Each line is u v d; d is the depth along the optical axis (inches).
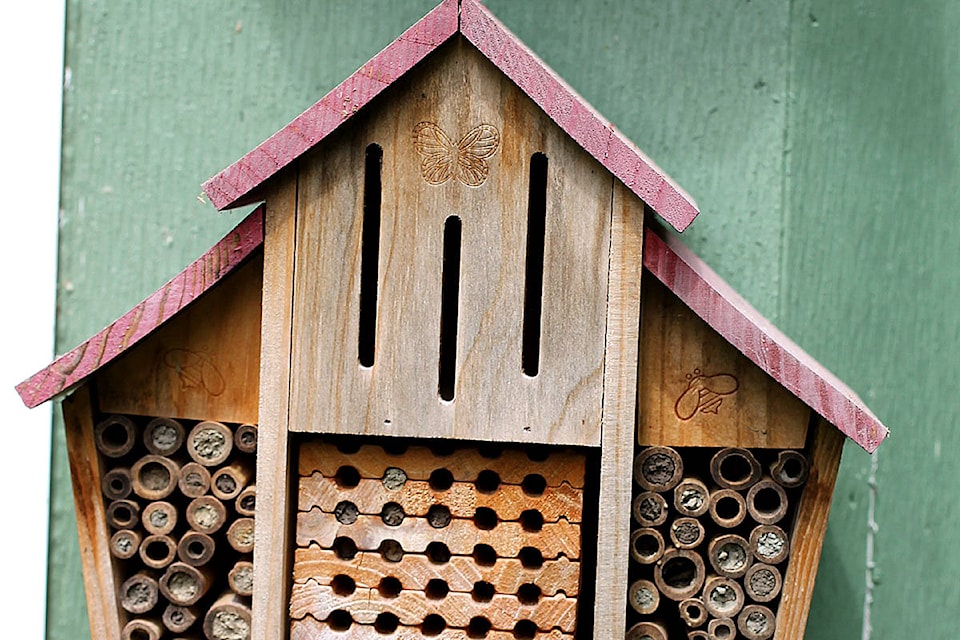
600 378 41.2
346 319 41.5
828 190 46.1
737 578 42.0
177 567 42.3
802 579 41.8
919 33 46.2
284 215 41.5
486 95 41.2
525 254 41.3
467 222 41.3
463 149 41.3
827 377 41.7
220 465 42.3
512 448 41.9
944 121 46.1
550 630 41.8
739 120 46.2
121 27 46.7
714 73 46.2
